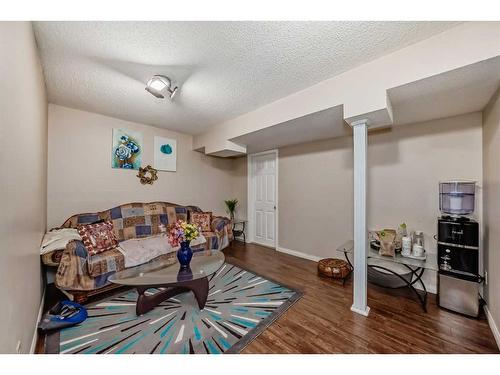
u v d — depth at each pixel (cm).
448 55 138
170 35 143
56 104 265
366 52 161
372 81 171
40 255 193
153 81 187
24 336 124
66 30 138
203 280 201
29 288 139
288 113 234
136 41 150
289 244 381
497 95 164
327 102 199
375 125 206
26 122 127
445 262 198
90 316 187
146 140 349
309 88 214
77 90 227
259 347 150
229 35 143
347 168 308
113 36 145
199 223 360
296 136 307
